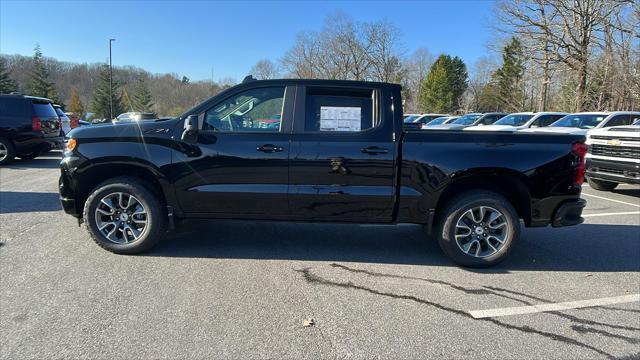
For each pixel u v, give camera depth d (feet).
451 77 219.20
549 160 14.20
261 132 14.43
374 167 14.21
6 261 14.02
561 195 14.38
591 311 11.57
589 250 16.75
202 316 10.73
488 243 14.51
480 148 14.17
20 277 12.78
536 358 9.30
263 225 19.26
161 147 14.42
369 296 12.17
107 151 14.38
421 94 228.02
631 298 12.42
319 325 10.47
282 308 11.28
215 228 18.61
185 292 12.05
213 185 14.49
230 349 9.35
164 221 15.03
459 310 11.46
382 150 14.19
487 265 14.48
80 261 14.16
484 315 11.21
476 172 14.16
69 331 9.87
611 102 81.35
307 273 13.74
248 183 14.43
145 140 14.46
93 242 16.01
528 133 14.53
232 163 14.33
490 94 188.55
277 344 9.59
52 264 13.84
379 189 14.30
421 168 14.20
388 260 15.17
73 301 11.34
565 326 10.73
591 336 10.26
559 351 9.59
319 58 166.20
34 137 37.99
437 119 86.33
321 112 14.51
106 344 9.39
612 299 12.34
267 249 16.01
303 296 12.04
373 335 10.09
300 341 9.74
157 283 12.60
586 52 82.84
